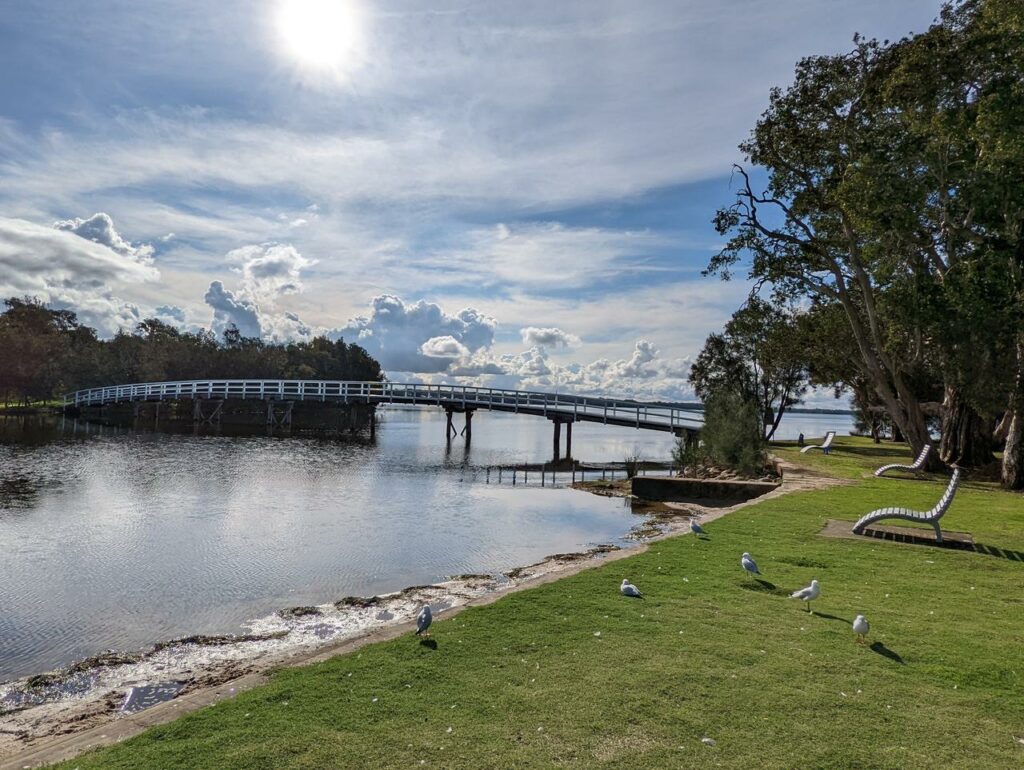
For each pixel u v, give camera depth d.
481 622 6.45
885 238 21.27
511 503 20.83
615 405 39.44
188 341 81.00
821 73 22.88
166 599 10.11
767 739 4.15
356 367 105.56
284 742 4.07
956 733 4.27
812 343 31.44
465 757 3.89
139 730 4.39
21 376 66.94
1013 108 16.41
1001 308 18.11
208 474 25.45
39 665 7.55
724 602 7.19
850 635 6.11
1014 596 7.57
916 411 24.33
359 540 14.63
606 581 8.09
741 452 24.77
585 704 4.61
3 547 13.30
